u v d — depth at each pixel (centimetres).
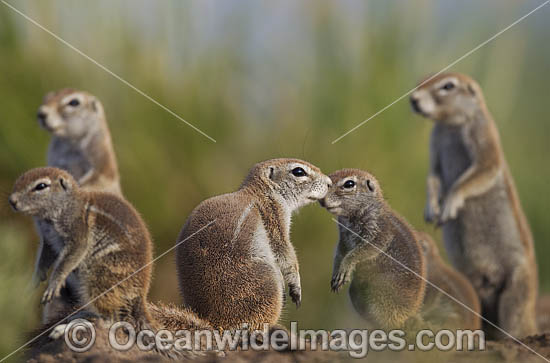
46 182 699
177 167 1291
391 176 1313
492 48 1694
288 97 1447
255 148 1355
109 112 1338
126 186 1254
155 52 1415
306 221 1211
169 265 1164
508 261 1178
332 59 1488
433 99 1193
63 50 1373
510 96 1714
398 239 793
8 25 1349
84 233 688
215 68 1441
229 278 679
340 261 816
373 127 1357
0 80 1306
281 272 720
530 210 1608
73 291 711
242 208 715
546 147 1703
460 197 1161
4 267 938
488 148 1191
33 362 621
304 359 637
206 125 1352
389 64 1472
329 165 1293
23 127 1289
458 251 1207
